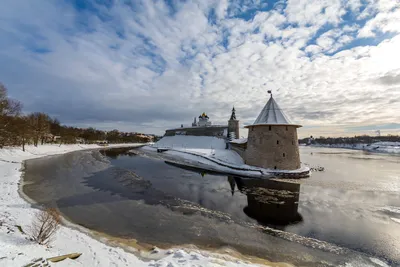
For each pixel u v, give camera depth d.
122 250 6.38
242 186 15.72
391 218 9.71
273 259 6.48
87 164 25.59
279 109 21.75
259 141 21.81
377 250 7.06
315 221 9.37
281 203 11.83
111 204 11.09
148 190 14.04
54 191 13.24
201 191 14.21
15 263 4.05
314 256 6.68
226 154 29.41
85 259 5.39
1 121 30.03
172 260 5.62
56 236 6.72
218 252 6.71
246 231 8.30
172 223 8.87
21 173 18.86
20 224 7.05
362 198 12.77
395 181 17.31
